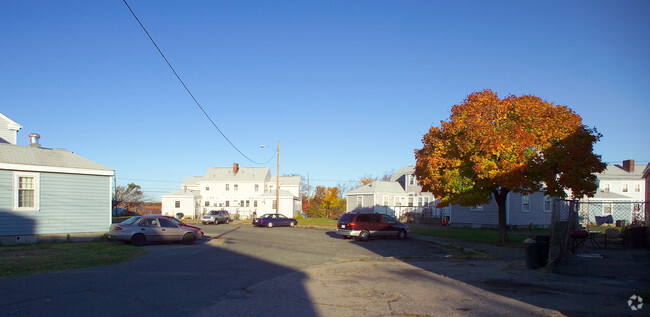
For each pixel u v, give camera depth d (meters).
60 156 22.59
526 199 36.72
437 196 23.20
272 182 69.12
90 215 22.84
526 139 18.55
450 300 9.49
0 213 19.69
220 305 8.80
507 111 19.72
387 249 21.75
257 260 16.61
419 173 23.91
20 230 20.30
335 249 21.55
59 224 21.61
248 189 65.12
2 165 19.70
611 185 54.12
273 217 40.41
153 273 12.74
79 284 10.66
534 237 14.96
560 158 18.91
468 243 23.75
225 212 50.03
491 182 20.14
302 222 44.78
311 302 9.27
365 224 26.22
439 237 27.61
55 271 12.62
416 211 45.88
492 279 12.24
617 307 8.73
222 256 17.61
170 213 60.19
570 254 17.16
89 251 17.50
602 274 12.89
